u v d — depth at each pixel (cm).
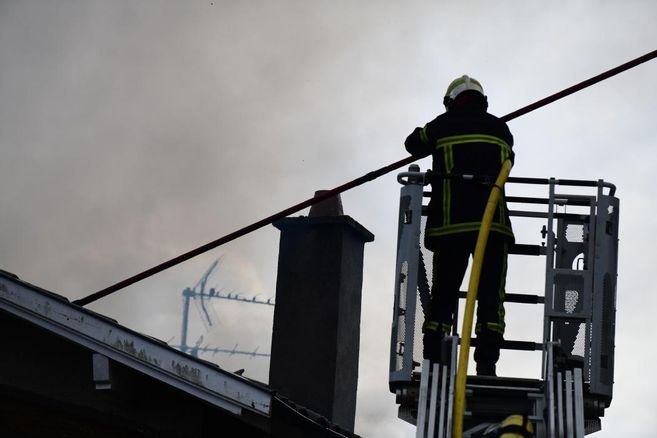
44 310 793
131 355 784
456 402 681
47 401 838
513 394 760
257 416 798
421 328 852
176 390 819
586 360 836
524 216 881
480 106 845
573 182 857
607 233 855
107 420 834
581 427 723
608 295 852
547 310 843
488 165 816
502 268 812
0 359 848
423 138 839
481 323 809
